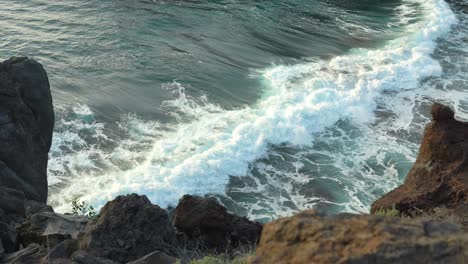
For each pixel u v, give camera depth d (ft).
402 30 162.81
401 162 104.42
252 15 169.27
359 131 114.42
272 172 102.47
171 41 151.74
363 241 22.18
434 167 66.08
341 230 22.98
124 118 116.26
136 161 102.99
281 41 154.61
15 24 158.81
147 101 123.03
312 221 23.68
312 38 156.97
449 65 141.38
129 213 45.91
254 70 137.59
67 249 42.27
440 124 67.56
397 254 21.39
